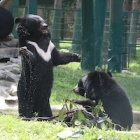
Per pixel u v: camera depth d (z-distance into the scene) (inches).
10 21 848.9
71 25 1726.1
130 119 451.2
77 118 376.5
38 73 448.5
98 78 464.1
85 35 932.0
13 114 473.7
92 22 925.8
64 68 893.2
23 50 432.5
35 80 448.8
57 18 1389.0
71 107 398.0
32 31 447.5
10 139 325.7
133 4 1565.0
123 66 1171.9
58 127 358.0
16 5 1221.1
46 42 454.3
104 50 1181.7
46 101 462.0
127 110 449.1
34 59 439.2
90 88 463.8
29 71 445.4
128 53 1200.8
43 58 448.8
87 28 927.7
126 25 1177.4
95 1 951.6
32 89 451.5
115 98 450.9
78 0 1556.3
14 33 1071.6
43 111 462.9
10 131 346.6
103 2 949.8
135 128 494.6
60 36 1520.7
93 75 469.7
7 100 569.9
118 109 446.6
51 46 458.3
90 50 932.0
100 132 346.9
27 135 337.4
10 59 835.4
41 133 345.1
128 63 1197.7
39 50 448.5
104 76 465.1
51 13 1732.3
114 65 1005.2
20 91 456.8
